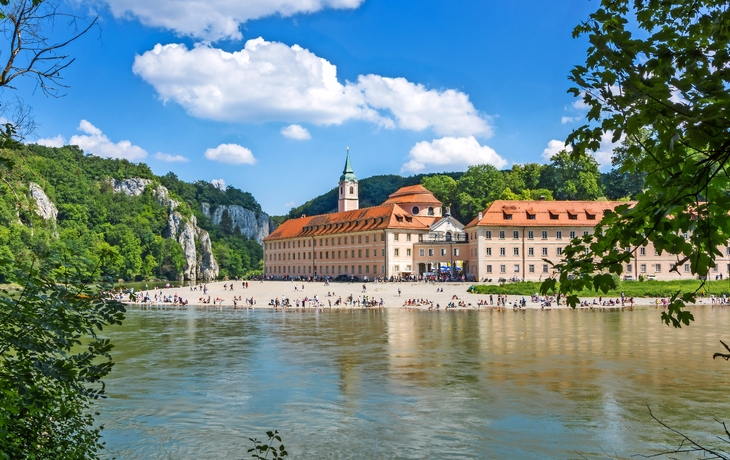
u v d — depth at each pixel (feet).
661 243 25.55
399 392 132.98
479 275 454.81
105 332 244.22
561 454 94.12
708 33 26.89
